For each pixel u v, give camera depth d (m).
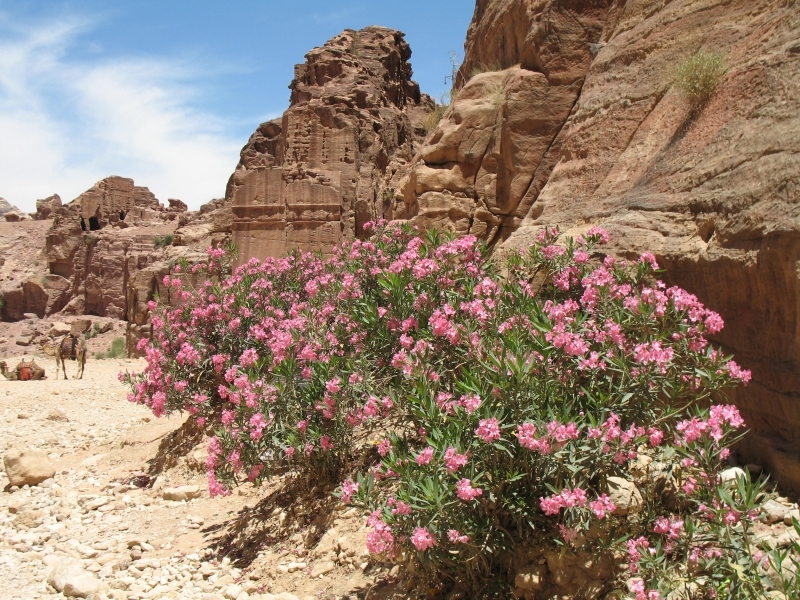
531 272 6.77
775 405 5.12
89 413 17.03
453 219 10.80
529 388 4.77
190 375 11.12
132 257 56.88
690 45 8.05
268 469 7.59
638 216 6.77
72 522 9.33
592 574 4.60
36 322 57.84
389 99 38.03
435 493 4.48
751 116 6.11
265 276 12.19
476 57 14.45
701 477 4.34
